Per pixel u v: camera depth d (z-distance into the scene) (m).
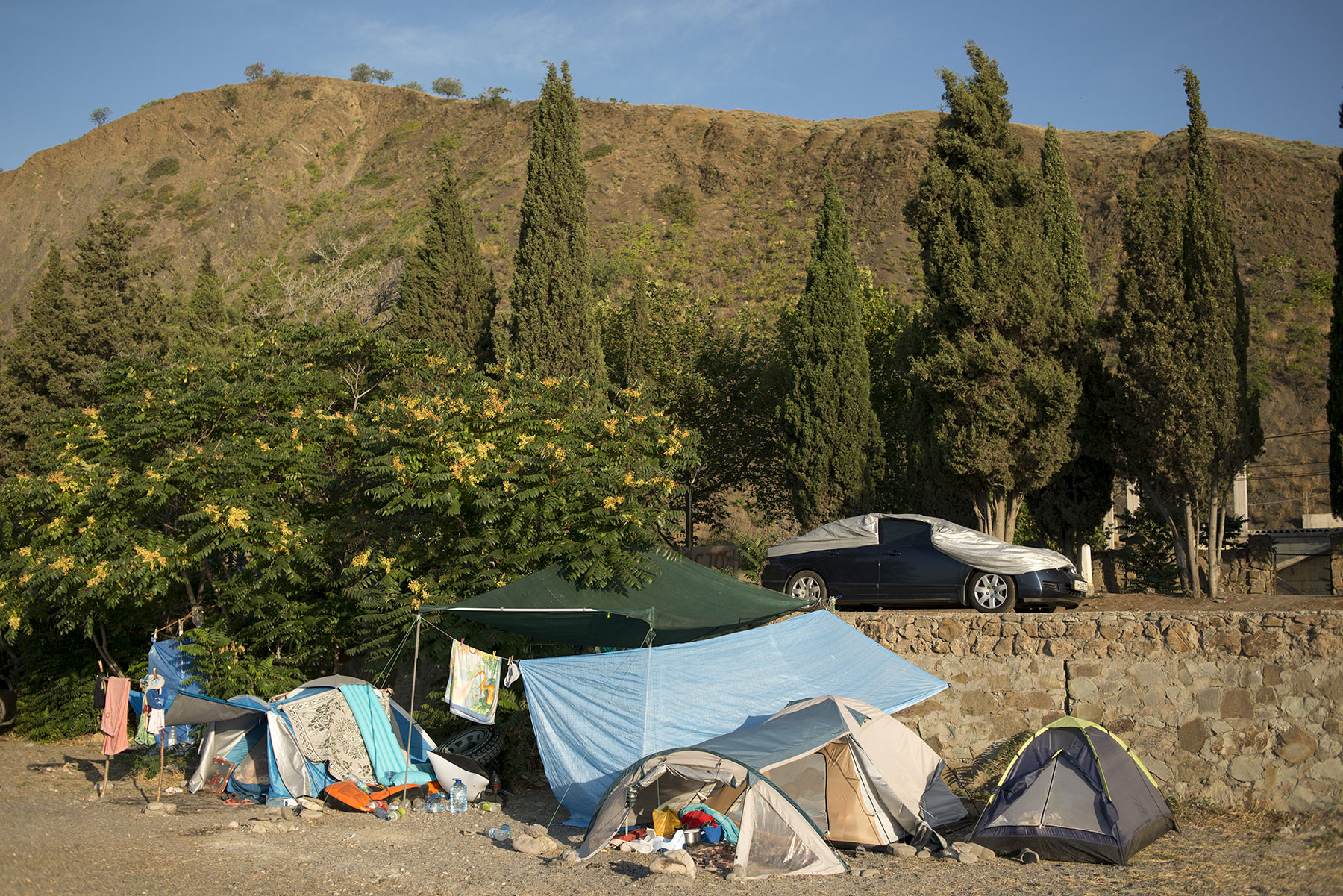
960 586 13.78
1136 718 11.05
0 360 25.56
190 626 15.25
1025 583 13.36
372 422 14.44
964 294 15.77
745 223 78.75
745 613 12.32
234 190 95.31
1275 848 8.72
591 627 12.45
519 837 9.41
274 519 13.44
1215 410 14.28
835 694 11.23
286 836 9.88
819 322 20.05
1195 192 14.69
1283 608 13.31
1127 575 18.45
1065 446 15.80
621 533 12.68
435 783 12.09
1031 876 8.11
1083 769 9.08
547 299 19.78
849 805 9.74
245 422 14.60
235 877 8.16
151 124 104.38
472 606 11.49
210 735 12.69
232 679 13.04
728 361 24.67
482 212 82.19
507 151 94.69
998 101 16.45
